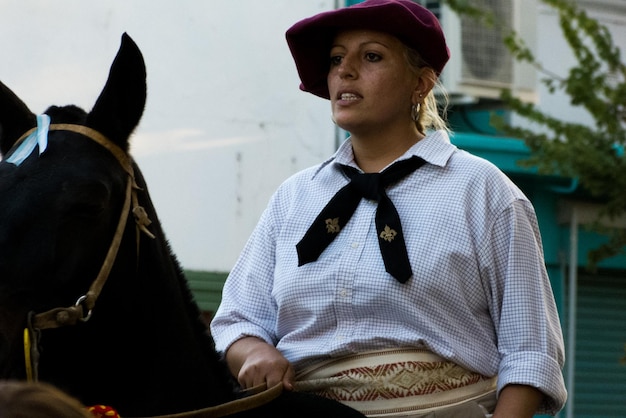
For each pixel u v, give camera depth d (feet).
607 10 53.52
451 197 17.57
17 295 14.62
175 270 16.93
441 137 18.19
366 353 17.30
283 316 18.04
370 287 17.26
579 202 50.19
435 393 17.17
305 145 44.27
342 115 18.11
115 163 15.84
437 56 18.39
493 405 17.90
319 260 17.76
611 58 42.14
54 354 15.46
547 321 17.53
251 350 17.89
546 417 49.88
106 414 15.01
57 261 14.79
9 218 14.71
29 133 15.75
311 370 17.69
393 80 18.08
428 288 17.13
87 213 15.02
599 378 51.06
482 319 17.66
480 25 47.14
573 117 52.34
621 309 51.75
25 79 40.93
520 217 17.67
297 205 18.61
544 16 51.80
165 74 42.34
